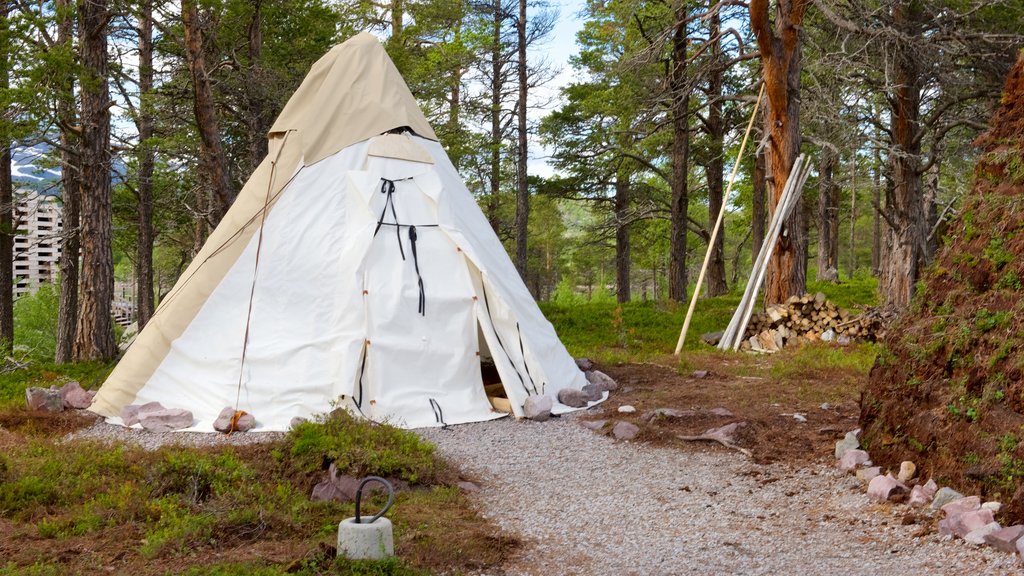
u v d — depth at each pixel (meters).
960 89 19.03
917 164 20.08
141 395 9.16
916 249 20.36
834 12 16.97
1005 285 6.15
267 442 7.30
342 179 9.98
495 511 6.06
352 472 6.33
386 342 9.09
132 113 19.94
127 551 4.83
